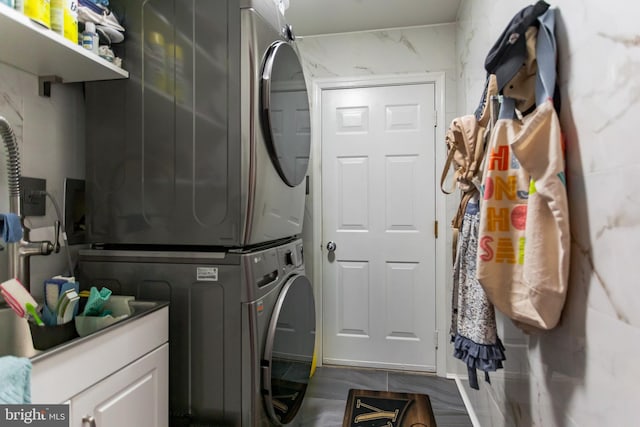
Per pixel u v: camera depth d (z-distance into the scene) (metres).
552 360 0.88
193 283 1.17
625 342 0.60
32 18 0.86
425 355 2.34
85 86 1.29
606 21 0.64
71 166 1.34
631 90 0.58
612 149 0.63
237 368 1.13
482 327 1.12
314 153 2.44
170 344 1.18
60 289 0.94
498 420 1.39
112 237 1.26
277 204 1.35
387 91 2.37
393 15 2.19
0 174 1.07
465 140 1.26
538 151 0.78
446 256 2.29
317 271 2.44
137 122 1.24
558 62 0.82
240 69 1.15
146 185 1.24
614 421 0.63
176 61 1.21
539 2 0.82
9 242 0.99
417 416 1.83
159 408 1.07
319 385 2.16
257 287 1.17
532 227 0.80
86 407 0.80
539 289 0.79
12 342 0.92
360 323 2.41
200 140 1.19
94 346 0.83
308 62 2.44
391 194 2.37
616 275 0.62
